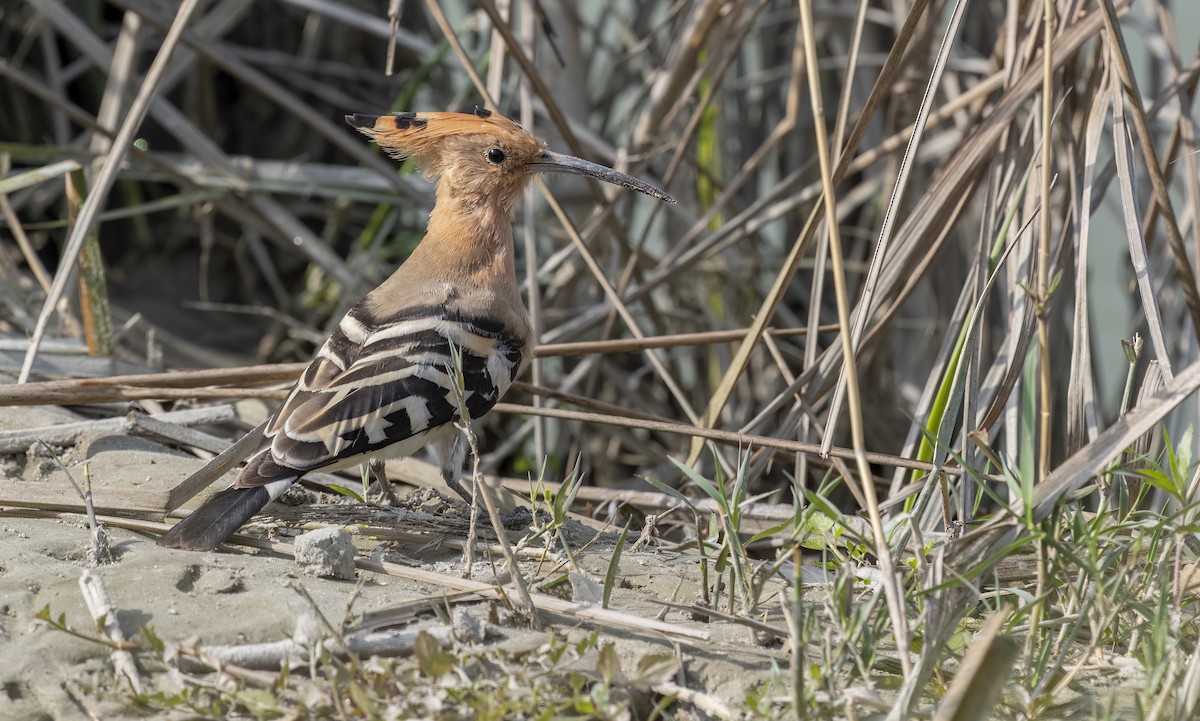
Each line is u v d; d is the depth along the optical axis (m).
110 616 5.85
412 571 6.74
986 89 9.73
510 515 8.07
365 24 13.02
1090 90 8.89
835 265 5.91
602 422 8.41
